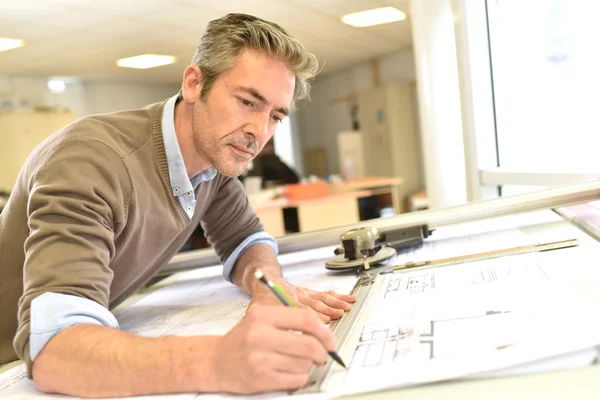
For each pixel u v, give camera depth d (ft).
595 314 1.81
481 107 5.70
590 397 1.33
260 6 13.08
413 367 1.66
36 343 1.99
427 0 6.05
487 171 5.65
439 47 6.08
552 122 5.14
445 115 6.17
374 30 17.26
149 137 2.78
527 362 1.56
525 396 1.39
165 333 2.63
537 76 5.24
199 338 1.88
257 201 13.43
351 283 3.09
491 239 3.64
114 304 3.11
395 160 21.89
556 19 4.93
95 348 1.91
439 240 3.95
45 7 11.91
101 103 23.84
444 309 2.20
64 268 2.11
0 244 2.67
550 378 1.47
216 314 2.88
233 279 3.59
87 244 2.20
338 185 16.52
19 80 20.81
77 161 2.36
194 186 3.17
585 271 2.38
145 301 3.53
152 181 2.76
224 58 2.64
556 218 4.02
